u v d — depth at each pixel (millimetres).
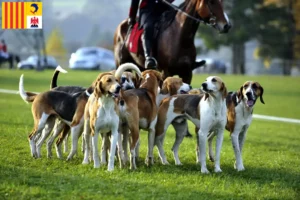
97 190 10875
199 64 17906
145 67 17500
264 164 14406
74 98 13375
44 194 10508
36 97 13672
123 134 13227
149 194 10828
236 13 64625
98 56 60281
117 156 13617
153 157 14312
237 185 11891
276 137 19859
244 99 13211
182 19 17203
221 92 12750
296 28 65188
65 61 68375
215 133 14281
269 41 65188
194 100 13312
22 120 20016
